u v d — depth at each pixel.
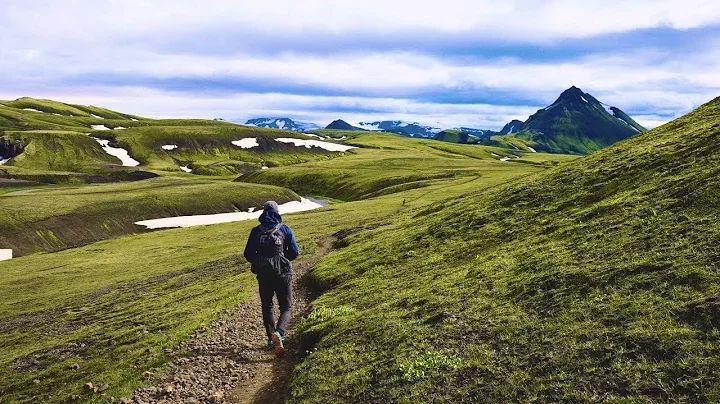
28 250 85.75
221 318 20.64
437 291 16.86
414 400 9.64
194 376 13.71
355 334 14.49
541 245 18.73
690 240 12.96
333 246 45.69
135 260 63.81
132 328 24.02
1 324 37.75
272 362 14.37
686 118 37.25
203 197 130.88
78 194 120.62
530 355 10.06
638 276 11.95
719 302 9.28
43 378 17.61
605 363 8.91
